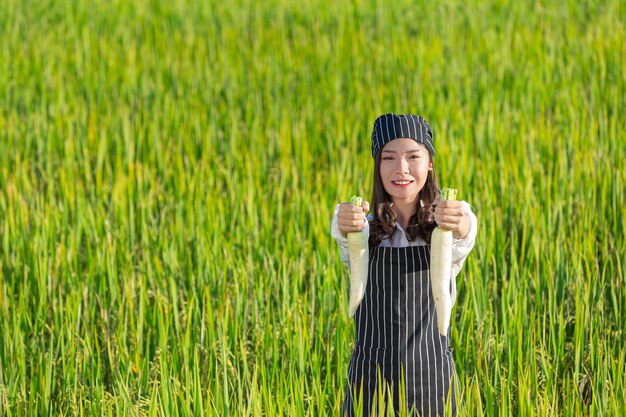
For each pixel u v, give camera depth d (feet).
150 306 22.79
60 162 33.27
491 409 16.52
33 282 23.70
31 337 21.95
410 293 14.69
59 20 57.21
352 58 46.01
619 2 54.80
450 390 14.98
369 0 59.72
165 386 17.40
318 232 24.77
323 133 34.94
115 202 27.61
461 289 22.85
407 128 14.51
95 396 18.21
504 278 22.59
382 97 38.78
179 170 30.25
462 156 29.76
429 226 14.62
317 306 22.85
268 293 21.91
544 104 37.55
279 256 24.40
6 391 19.02
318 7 58.80
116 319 22.33
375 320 14.84
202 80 43.11
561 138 31.96
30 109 39.17
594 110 35.73
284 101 39.27
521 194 26.86
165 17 56.95
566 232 25.91
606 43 44.32
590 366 19.63
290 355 19.40
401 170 14.48
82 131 36.14
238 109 38.09
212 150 33.19
